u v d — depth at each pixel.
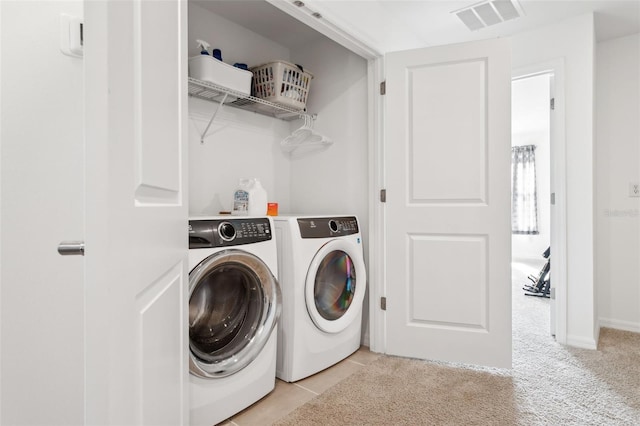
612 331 2.72
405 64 2.24
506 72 2.05
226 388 1.57
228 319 1.70
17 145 0.92
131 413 0.61
